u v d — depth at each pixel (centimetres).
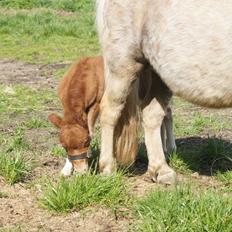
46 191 730
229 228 611
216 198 653
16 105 1241
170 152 908
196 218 619
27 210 712
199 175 840
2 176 810
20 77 1498
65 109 809
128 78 791
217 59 702
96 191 722
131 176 836
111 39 784
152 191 726
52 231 658
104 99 811
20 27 2189
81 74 830
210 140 924
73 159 780
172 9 723
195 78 726
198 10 706
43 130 1073
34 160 896
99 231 657
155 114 820
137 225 650
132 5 759
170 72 745
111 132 813
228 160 898
